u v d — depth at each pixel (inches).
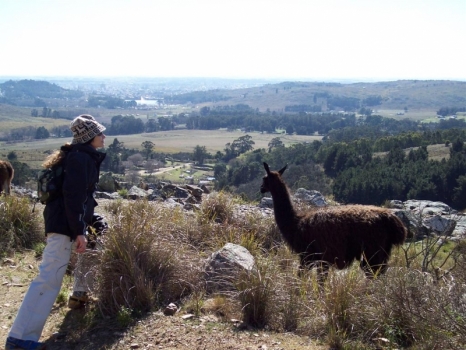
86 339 158.6
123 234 192.7
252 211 348.2
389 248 223.8
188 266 205.3
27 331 148.9
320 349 153.2
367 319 168.7
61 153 158.6
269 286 179.6
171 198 445.4
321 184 1282.0
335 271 195.8
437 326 153.2
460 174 1090.1
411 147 2074.3
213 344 153.9
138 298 179.8
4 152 2691.9
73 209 149.9
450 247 328.2
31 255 254.4
